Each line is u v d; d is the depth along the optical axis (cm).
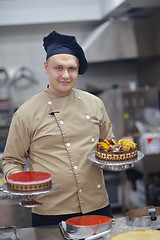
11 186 161
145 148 397
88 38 461
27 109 184
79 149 182
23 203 166
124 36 438
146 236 148
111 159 176
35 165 183
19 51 488
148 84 503
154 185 398
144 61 500
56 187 163
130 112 473
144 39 437
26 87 493
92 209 183
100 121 198
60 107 184
